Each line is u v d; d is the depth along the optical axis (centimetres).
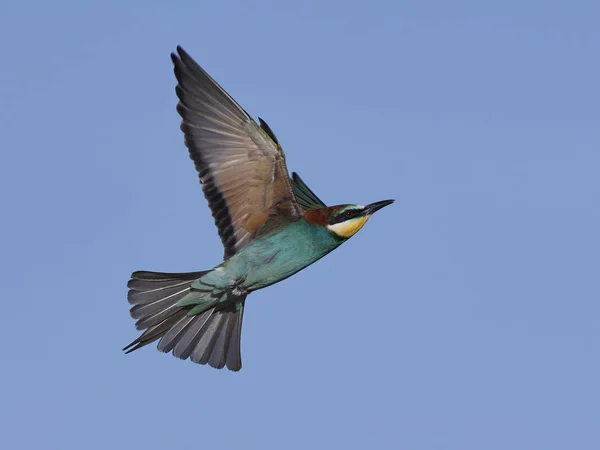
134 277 1202
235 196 1195
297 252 1221
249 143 1164
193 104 1154
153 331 1207
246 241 1219
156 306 1206
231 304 1229
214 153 1173
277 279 1230
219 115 1157
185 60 1139
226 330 1233
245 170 1184
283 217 1218
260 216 1214
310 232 1221
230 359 1220
